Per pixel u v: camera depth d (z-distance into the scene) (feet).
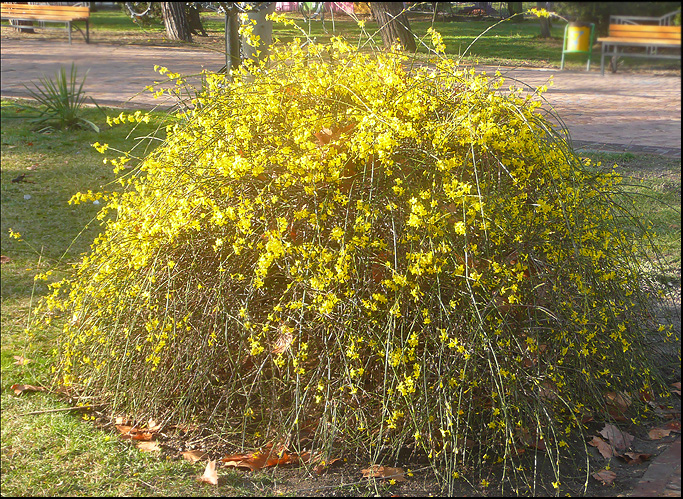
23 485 7.93
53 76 36.47
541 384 8.41
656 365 10.75
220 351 8.84
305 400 8.50
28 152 25.85
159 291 9.02
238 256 8.77
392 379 8.23
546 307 8.68
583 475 8.21
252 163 8.58
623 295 9.93
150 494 7.81
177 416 9.20
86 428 9.18
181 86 10.62
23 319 12.51
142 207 9.59
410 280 8.20
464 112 8.54
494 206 8.21
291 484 8.01
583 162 11.03
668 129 26.08
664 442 8.93
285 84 9.19
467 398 8.26
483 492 7.87
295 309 8.44
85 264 10.32
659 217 17.38
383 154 8.12
